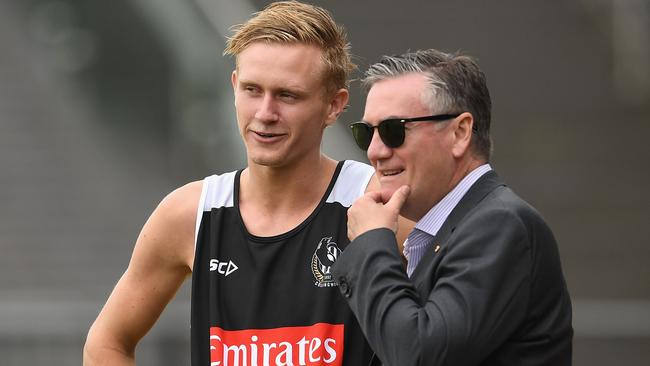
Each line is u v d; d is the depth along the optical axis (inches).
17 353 894.4
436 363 345.4
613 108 1499.8
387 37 1552.7
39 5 1464.1
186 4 1373.0
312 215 438.3
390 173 382.9
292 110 418.9
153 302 471.5
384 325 354.3
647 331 920.3
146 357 879.1
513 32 1568.7
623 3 1561.3
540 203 1386.6
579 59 1549.0
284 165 431.5
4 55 1432.1
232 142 1282.0
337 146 1198.3
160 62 1402.6
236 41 424.5
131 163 1343.5
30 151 1347.2
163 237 458.0
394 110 376.8
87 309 900.6
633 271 1283.2
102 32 1434.5
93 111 1397.6
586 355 928.3
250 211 444.5
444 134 377.7
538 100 1510.8
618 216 1359.5
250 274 437.1
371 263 366.3
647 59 1533.0
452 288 352.5
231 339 434.9
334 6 1584.6
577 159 1435.8
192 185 460.1
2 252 1248.2
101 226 1268.5
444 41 1558.8
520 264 354.0
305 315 431.8
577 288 1261.1
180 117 1349.7
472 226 360.5
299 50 416.8
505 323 351.3
